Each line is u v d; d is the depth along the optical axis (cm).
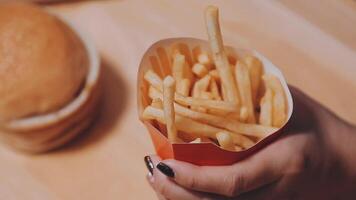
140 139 64
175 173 42
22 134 60
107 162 63
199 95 42
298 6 72
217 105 40
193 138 41
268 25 71
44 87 60
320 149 47
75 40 65
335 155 49
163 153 43
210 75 43
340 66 68
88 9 74
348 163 49
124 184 61
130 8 74
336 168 49
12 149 64
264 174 43
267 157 44
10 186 62
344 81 67
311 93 66
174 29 71
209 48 45
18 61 60
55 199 61
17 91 59
